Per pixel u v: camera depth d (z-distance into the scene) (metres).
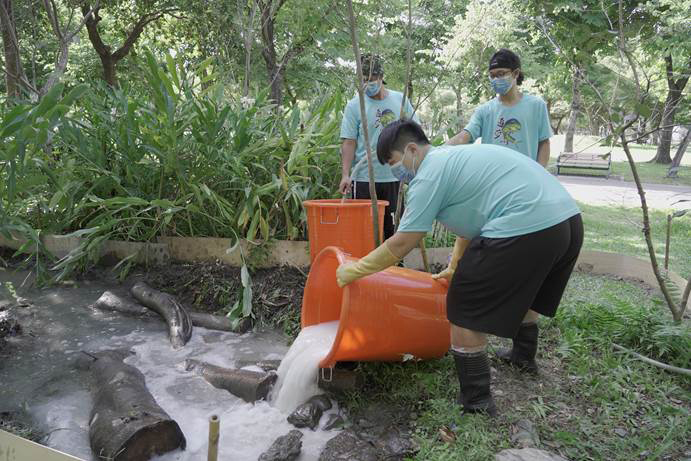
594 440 2.33
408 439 2.42
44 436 2.48
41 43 7.18
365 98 3.98
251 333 3.77
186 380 3.04
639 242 6.02
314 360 2.79
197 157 4.70
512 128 3.47
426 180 2.35
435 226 5.02
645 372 2.91
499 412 2.53
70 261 4.34
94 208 4.96
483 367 2.50
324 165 4.89
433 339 2.84
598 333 3.38
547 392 2.73
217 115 4.71
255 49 8.88
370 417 2.62
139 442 2.27
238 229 4.63
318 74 9.70
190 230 4.76
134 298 4.16
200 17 9.59
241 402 2.83
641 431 2.38
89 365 3.16
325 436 2.50
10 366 3.19
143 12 12.67
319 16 4.35
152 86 4.34
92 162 4.57
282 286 4.10
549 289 2.62
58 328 3.74
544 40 14.21
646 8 3.51
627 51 3.04
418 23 4.36
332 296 3.30
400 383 2.84
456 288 2.41
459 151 2.43
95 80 5.46
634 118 2.95
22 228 4.09
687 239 6.23
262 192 4.27
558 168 14.19
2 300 4.17
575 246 2.46
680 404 2.63
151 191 4.87
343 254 2.89
